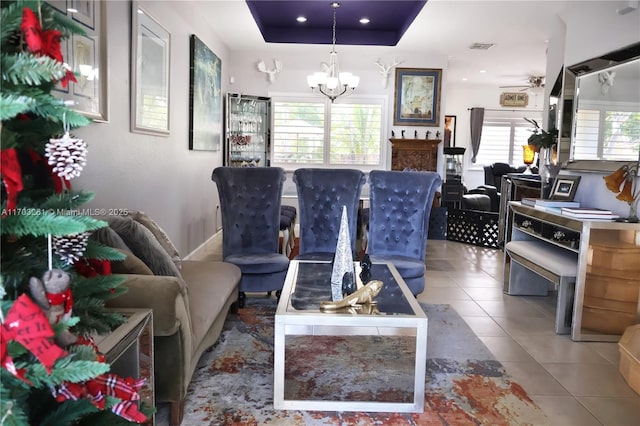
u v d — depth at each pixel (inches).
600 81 141.9
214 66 233.8
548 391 96.7
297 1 215.9
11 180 34.6
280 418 85.0
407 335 123.6
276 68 285.7
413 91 288.7
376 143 293.9
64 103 38.7
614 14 136.6
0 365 32.9
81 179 101.0
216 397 91.4
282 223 198.7
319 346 117.0
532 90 428.8
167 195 167.3
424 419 85.7
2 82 35.4
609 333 123.6
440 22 214.2
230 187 154.8
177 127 177.6
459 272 197.5
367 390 94.5
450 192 295.3
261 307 146.7
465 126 440.1
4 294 35.3
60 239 42.8
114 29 117.3
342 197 158.9
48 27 40.1
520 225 160.9
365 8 223.3
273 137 292.4
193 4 195.8
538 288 165.2
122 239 84.8
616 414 88.4
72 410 41.7
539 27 217.5
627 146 128.6
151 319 68.2
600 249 121.4
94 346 44.4
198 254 215.2
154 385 75.9
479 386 98.2
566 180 157.8
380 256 149.8
